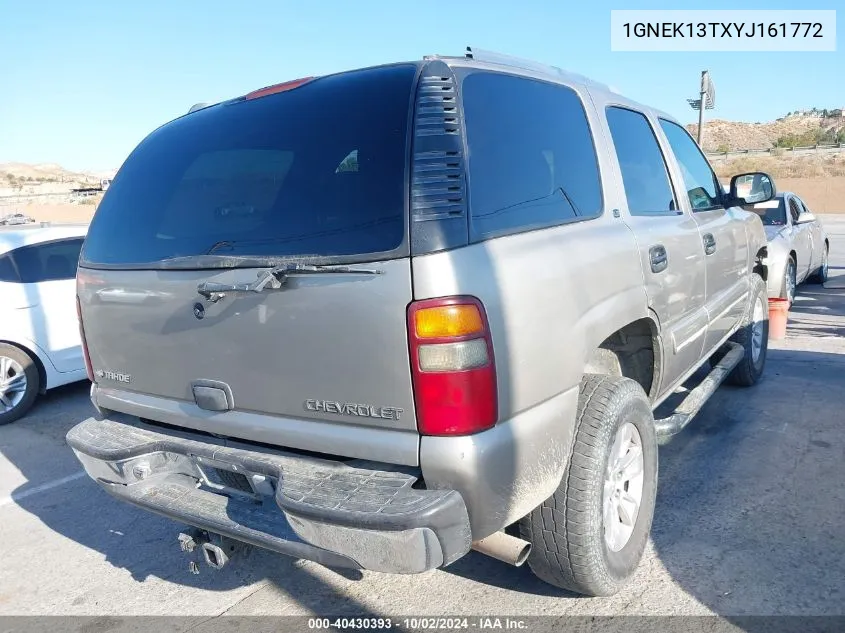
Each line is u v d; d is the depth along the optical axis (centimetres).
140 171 310
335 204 234
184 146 296
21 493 465
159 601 325
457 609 299
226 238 257
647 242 329
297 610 309
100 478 299
